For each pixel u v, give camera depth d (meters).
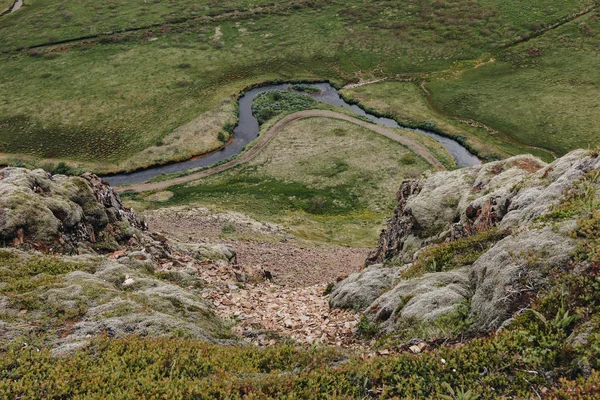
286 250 46.62
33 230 19.97
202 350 11.90
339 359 11.56
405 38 129.12
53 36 140.88
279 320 18.44
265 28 142.50
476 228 19.97
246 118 105.12
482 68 113.81
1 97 112.25
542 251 11.06
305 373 10.36
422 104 104.38
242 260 38.28
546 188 16.08
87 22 149.25
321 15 147.62
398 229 29.06
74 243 22.16
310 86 116.00
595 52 112.56
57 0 169.00
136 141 96.38
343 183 81.56
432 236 24.61
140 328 12.98
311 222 68.06
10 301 13.85
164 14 153.00
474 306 11.88
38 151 93.44
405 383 9.47
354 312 18.02
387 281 19.41
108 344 11.76
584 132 88.19
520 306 10.48
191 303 16.28
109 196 27.92
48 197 22.39
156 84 115.88
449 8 141.00
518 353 9.32
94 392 9.85
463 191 26.22
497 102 100.75
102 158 91.94
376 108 104.62
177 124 100.75
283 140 94.94
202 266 26.05
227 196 76.94
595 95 98.00
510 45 120.69
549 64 111.31
